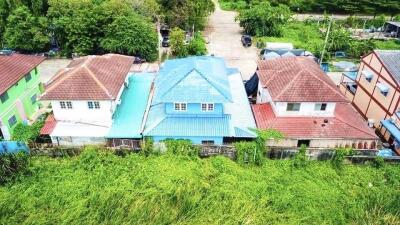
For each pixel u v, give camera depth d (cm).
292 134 3409
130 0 5975
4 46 5819
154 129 3406
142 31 5491
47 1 5781
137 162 3231
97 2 5881
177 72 3734
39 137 3494
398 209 2811
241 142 3316
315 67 4025
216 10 8594
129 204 2770
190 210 2744
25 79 3978
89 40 5588
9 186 2972
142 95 4059
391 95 3681
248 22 6881
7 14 5762
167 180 2980
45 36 5659
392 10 8119
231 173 3125
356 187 3028
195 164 3212
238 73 4594
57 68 5369
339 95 3512
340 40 6075
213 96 3412
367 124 3741
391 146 3644
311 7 8431
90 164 3180
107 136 3372
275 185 2998
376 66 3962
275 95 3522
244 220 2658
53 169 3162
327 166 3262
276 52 5603
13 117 3741
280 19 7056
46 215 2694
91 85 3450
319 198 2864
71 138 3416
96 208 2742
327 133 3425
